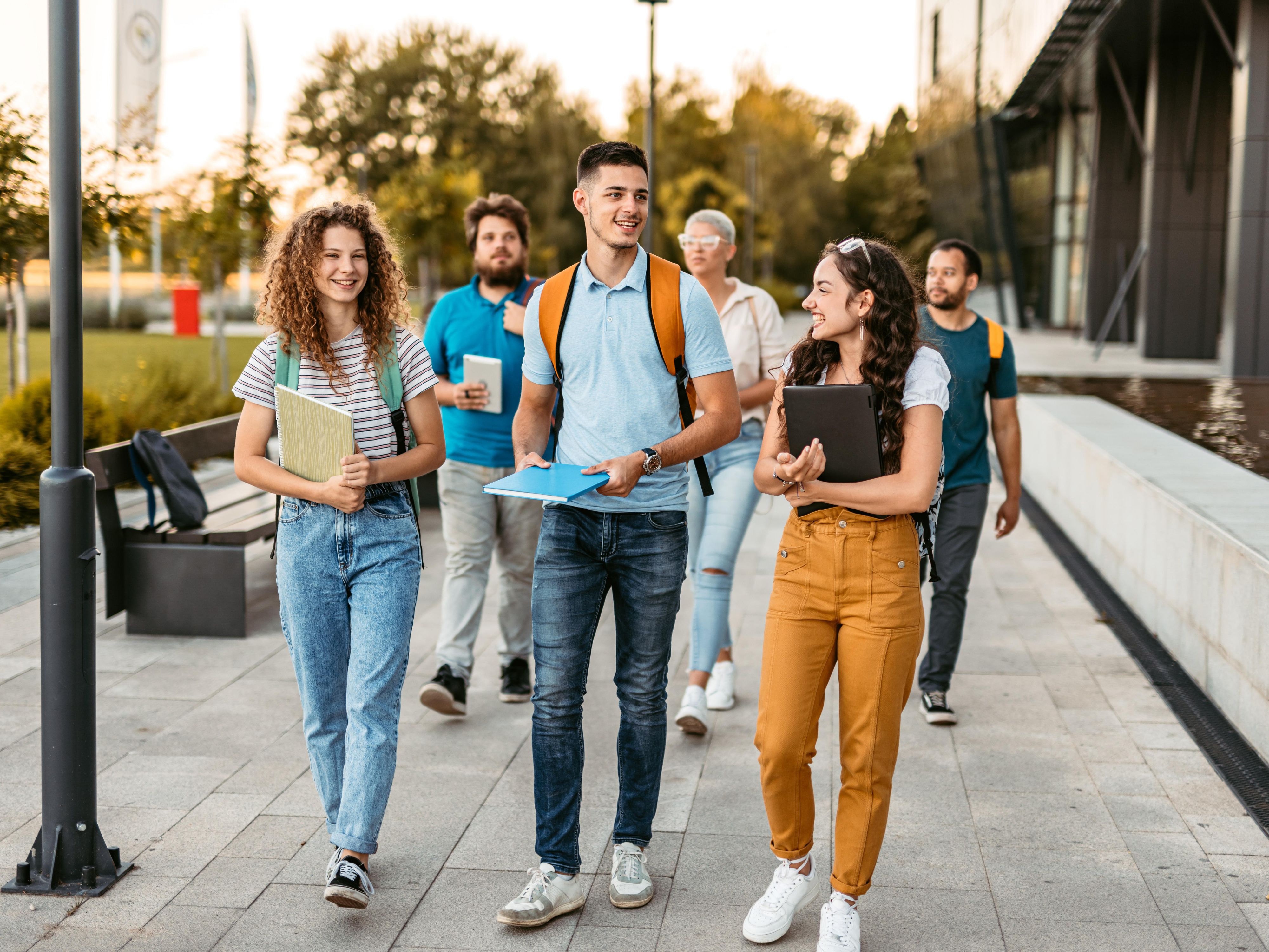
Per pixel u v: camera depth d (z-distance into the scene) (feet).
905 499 8.41
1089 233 71.20
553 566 9.75
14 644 17.38
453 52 191.01
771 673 9.02
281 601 10.05
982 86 80.94
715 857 10.77
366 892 9.43
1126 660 16.87
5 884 10.09
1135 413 30.99
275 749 13.37
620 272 9.75
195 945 9.17
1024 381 42.01
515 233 14.83
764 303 14.75
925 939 9.27
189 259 44.55
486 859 10.75
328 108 189.57
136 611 17.85
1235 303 43.39
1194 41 53.83
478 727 14.23
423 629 18.45
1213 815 11.61
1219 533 14.69
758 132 188.24
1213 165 54.13
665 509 9.80
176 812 11.65
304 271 9.67
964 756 13.21
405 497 10.10
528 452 10.35
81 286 9.71
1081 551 24.12
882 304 8.58
